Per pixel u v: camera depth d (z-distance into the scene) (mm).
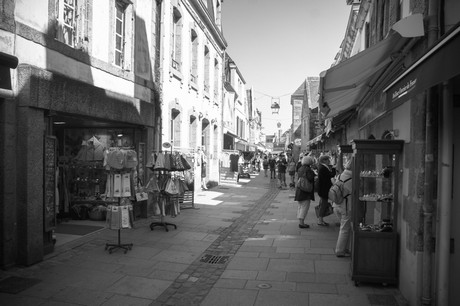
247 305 5000
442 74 3301
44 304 4910
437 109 4469
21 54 6164
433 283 4512
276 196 17469
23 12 6258
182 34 14961
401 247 5355
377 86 7559
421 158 4570
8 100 5973
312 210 13094
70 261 6621
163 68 12664
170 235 8812
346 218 7070
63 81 6914
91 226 9258
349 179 7059
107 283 5711
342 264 6727
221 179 25781
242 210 12930
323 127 21469
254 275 6172
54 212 6887
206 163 20359
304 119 35000
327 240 8523
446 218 4383
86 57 7949
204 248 7801
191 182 12969
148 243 8031
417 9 4918
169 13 13273
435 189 4488
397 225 5523
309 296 5273
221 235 9031
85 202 10062
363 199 5703
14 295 5156
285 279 5965
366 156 5922
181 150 12977
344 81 7180
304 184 9789
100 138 10547
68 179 10188
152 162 9250
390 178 5770
